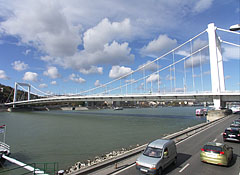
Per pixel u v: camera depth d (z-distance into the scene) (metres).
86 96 86.75
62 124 59.34
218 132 25.52
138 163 10.98
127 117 82.50
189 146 17.61
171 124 52.69
